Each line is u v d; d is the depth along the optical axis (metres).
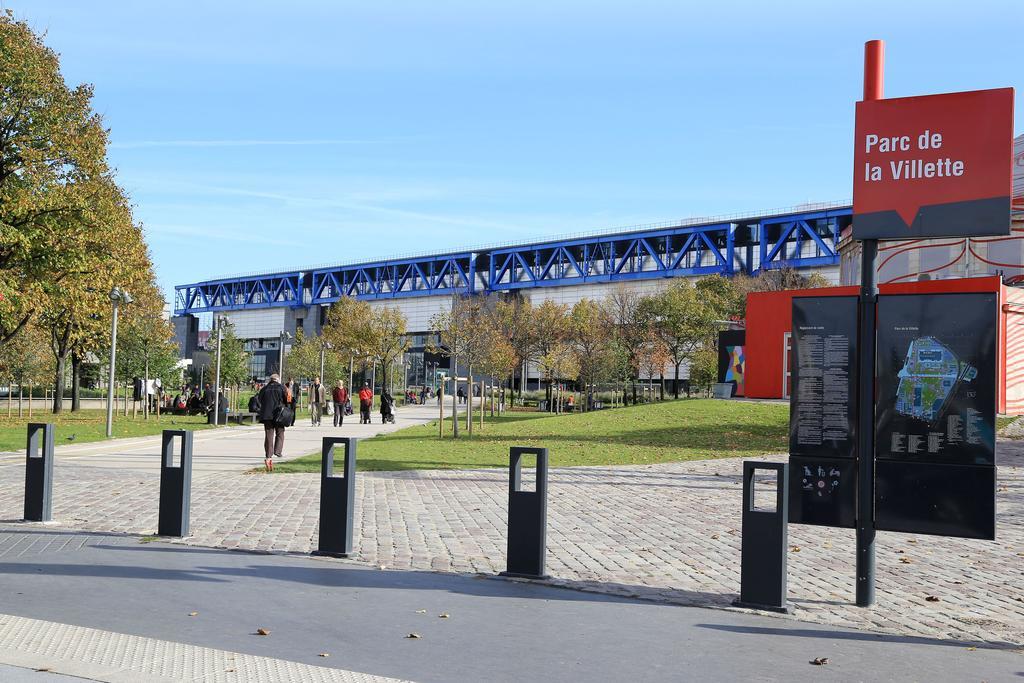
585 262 101.19
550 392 63.56
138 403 57.47
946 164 7.18
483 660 5.57
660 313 69.00
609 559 9.09
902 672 5.50
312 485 15.20
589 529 10.96
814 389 7.50
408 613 6.71
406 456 21.34
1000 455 20.23
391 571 8.23
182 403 50.94
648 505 13.17
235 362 61.53
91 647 5.59
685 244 92.44
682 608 7.11
